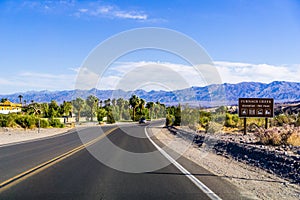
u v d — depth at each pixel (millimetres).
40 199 8406
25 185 10109
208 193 9148
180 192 9250
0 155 18312
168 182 10719
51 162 15352
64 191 9312
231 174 12680
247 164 15828
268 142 20703
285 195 9320
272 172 13406
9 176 11648
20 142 28078
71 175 11922
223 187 10047
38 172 12516
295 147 18766
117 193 9086
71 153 19266
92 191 9328
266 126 27703
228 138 26109
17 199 8406
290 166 13406
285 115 36094
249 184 10773
